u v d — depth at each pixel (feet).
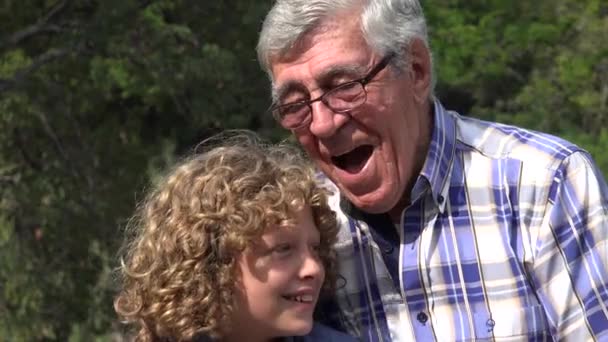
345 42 7.83
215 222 7.95
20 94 34.35
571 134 36.42
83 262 34.96
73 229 34.76
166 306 7.98
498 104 39.78
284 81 8.04
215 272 8.02
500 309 8.02
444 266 8.16
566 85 37.58
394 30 7.90
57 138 35.76
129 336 8.44
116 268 8.91
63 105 35.01
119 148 36.68
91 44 32.65
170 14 34.94
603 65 39.60
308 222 8.18
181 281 7.95
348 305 8.57
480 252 8.10
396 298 8.40
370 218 8.54
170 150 36.55
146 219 8.36
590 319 7.77
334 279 8.45
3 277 35.91
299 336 8.43
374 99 7.88
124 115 39.04
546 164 8.03
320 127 7.91
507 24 36.11
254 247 8.02
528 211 8.00
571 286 7.83
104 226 34.65
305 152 8.84
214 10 33.78
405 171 8.13
